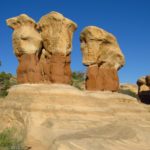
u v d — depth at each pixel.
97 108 24.55
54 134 19.89
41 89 24.06
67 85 25.58
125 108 26.27
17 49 26.14
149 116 26.72
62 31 26.06
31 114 22.48
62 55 25.89
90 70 28.88
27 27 26.34
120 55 30.11
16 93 25.02
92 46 29.00
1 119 24.08
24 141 20.44
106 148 16.80
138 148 17.47
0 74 53.06
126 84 78.19
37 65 25.88
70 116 22.86
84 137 18.44
